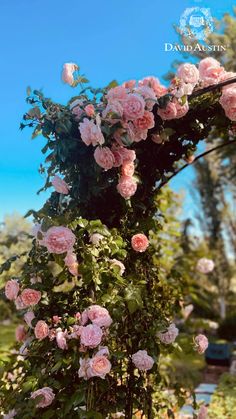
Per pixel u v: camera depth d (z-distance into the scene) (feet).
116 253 7.54
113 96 7.09
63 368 6.94
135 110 6.97
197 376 20.48
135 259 8.12
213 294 43.60
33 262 7.39
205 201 45.01
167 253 12.00
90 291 7.27
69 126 6.94
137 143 8.08
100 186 7.36
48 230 6.74
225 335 37.76
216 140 24.12
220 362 27.48
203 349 8.74
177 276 10.41
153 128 7.68
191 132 8.24
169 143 8.29
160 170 8.43
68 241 6.71
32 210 7.43
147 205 8.34
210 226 45.37
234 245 45.88
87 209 7.80
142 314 7.85
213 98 7.99
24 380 7.14
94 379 6.85
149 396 8.14
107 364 6.41
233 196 45.09
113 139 7.18
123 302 7.13
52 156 7.17
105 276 7.13
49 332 7.14
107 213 7.89
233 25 21.02
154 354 7.86
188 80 7.43
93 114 7.05
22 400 6.89
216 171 43.55
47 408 6.88
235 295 45.37
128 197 7.53
